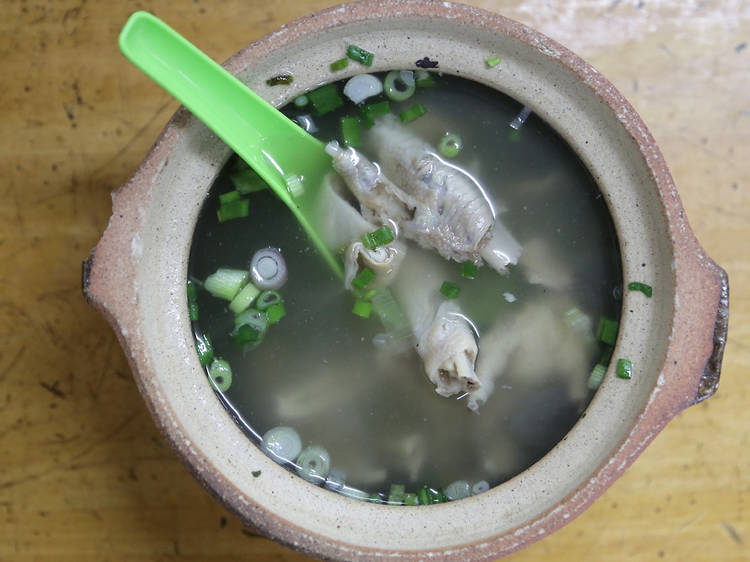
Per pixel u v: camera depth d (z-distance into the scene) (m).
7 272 0.38
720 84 0.39
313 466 0.33
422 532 0.30
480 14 0.30
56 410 0.38
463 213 0.33
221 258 0.33
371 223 0.34
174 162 0.30
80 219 0.38
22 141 0.38
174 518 0.38
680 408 0.29
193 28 0.39
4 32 0.39
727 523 0.38
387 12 0.30
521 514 0.30
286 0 0.39
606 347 0.32
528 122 0.33
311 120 0.33
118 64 0.39
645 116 0.39
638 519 0.38
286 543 0.28
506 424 0.33
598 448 0.30
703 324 0.29
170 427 0.28
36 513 0.38
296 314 0.34
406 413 0.33
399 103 0.33
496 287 0.34
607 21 0.39
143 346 0.28
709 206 0.38
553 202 0.33
